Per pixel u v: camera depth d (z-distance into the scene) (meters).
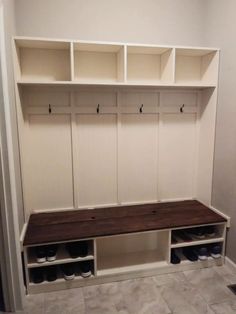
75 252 1.94
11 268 1.68
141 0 2.24
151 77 2.37
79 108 2.25
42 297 1.87
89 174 2.38
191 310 1.74
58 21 2.12
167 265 2.13
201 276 2.10
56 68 2.17
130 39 2.27
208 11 2.32
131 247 2.38
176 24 2.34
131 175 2.48
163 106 2.43
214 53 2.25
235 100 2.05
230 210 2.16
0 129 1.54
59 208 2.36
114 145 2.39
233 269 2.15
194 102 2.50
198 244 2.18
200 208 2.40
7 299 1.72
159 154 2.50
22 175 2.00
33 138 2.22
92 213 2.29
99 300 1.84
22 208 2.00
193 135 2.56
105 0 2.18
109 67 2.27
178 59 2.41
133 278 2.07
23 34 2.06
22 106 2.10
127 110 2.36
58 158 2.29
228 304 1.79
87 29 2.18
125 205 2.47
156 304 1.79
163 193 2.58
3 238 1.65
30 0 2.04
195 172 2.60
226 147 2.18
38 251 1.89
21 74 2.12
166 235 2.15
